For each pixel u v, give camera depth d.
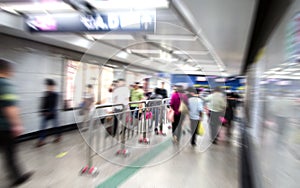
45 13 3.07
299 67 1.43
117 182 2.84
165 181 2.92
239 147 4.81
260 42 3.79
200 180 2.98
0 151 2.61
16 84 4.64
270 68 2.62
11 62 4.56
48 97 5.20
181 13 3.18
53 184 2.71
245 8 2.82
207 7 2.90
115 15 2.83
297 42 1.50
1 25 3.68
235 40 4.76
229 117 5.78
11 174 2.65
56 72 5.75
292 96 1.60
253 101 4.42
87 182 2.80
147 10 2.79
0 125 2.53
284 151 1.76
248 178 3.02
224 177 3.08
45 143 4.73
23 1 2.86
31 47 5.03
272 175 2.08
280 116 1.96
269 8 2.82
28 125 4.96
